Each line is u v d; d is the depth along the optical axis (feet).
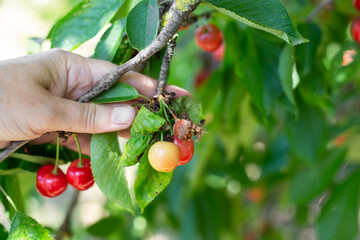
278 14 0.85
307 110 1.36
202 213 1.92
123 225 1.71
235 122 1.52
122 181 0.95
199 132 0.87
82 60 0.99
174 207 1.81
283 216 2.47
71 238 1.55
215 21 1.26
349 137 1.60
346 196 1.56
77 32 1.01
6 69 0.91
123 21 1.01
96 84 0.92
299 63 1.14
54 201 2.76
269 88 1.19
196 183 1.71
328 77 1.31
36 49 1.17
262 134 2.19
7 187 1.10
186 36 2.22
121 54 1.08
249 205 2.40
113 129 0.94
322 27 1.45
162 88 0.92
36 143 1.14
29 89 0.91
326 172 1.59
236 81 1.32
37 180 1.06
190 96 1.00
